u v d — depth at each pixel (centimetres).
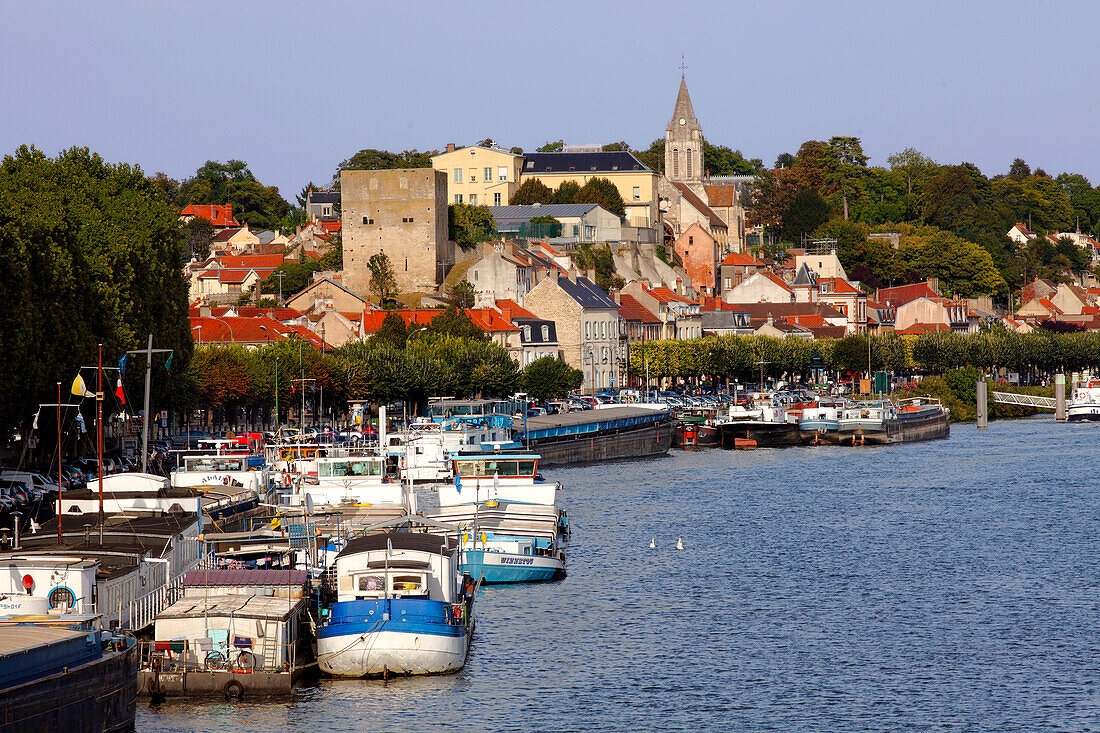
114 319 14375
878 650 9069
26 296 12419
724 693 8138
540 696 8000
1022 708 7894
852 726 7612
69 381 12950
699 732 7488
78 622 7006
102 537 8938
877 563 11938
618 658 8806
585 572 11481
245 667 7788
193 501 10106
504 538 11050
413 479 13412
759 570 11606
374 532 10175
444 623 8238
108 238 14800
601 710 7794
